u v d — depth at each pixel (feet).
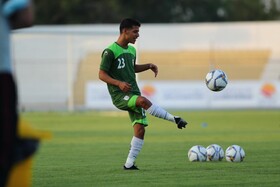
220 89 125.39
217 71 125.70
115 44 123.75
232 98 391.45
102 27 432.25
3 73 64.80
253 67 446.60
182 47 506.89
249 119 311.06
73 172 122.93
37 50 427.74
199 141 197.98
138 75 409.49
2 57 65.26
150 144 188.24
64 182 109.40
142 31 506.89
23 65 427.33
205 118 321.32
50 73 427.33
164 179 110.93
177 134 229.25
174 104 388.16
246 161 136.98
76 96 421.59
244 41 514.68
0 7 66.03
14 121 64.18
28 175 68.28
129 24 123.54
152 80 454.81
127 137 217.77
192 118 321.73
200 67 452.76
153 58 501.97
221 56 511.40
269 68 448.24
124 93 121.19
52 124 286.66
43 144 191.31
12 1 66.03
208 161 137.39
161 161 140.46
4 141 63.36
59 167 131.75
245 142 191.93
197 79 453.17
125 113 369.50
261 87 390.83
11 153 63.87
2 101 63.98
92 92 390.21
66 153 163.53
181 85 388.57
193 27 510.58
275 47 513.45
